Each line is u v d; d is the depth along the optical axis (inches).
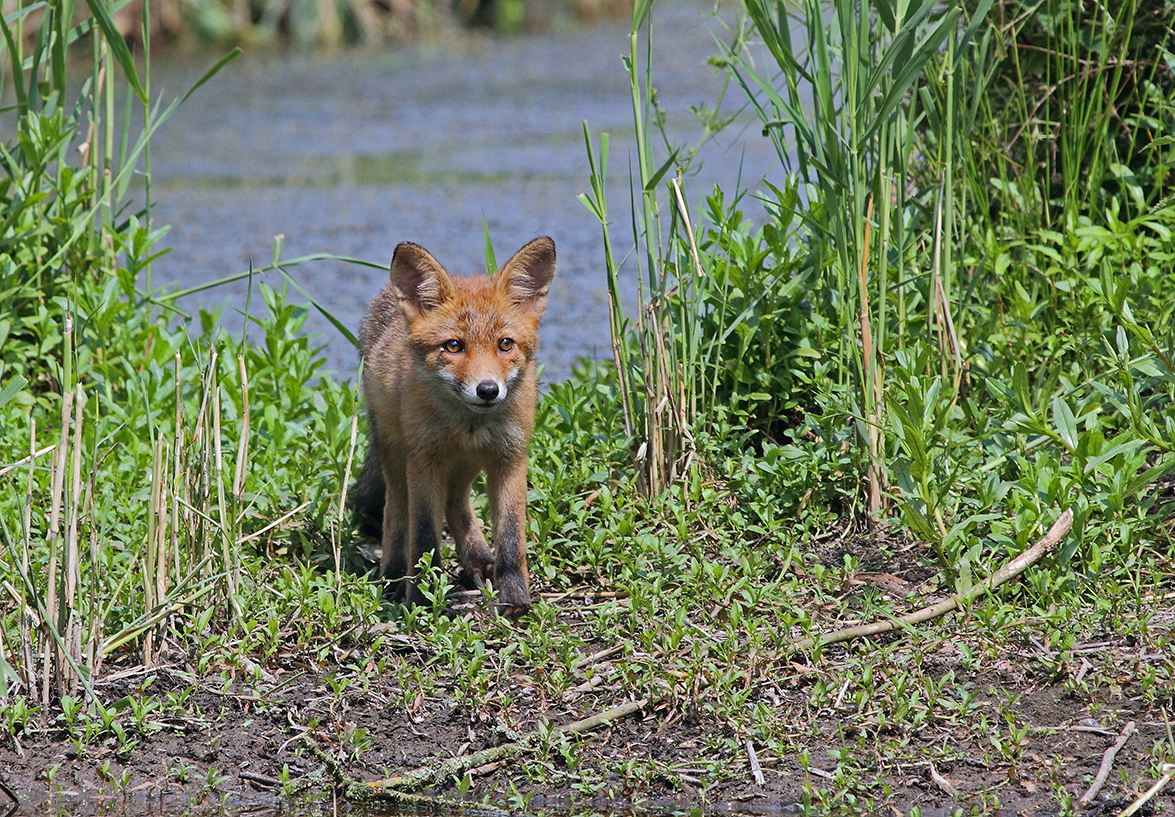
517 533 378.0
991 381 390.9
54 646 324.2
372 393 407.5
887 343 428.5
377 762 311.3
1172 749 285.4
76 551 326.3
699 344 445.7
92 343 517.3
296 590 364.8
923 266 460.8
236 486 365.4
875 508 403.5
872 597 355.6
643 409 432.5
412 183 1059.3
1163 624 333.1
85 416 461.4
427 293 371.2
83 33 544.7
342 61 1782.7
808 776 296.8
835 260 435.5
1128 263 462.6
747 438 435.2
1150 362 375.6
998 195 511.2
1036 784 287.7
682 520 394.0
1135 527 360.8
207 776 305.6
